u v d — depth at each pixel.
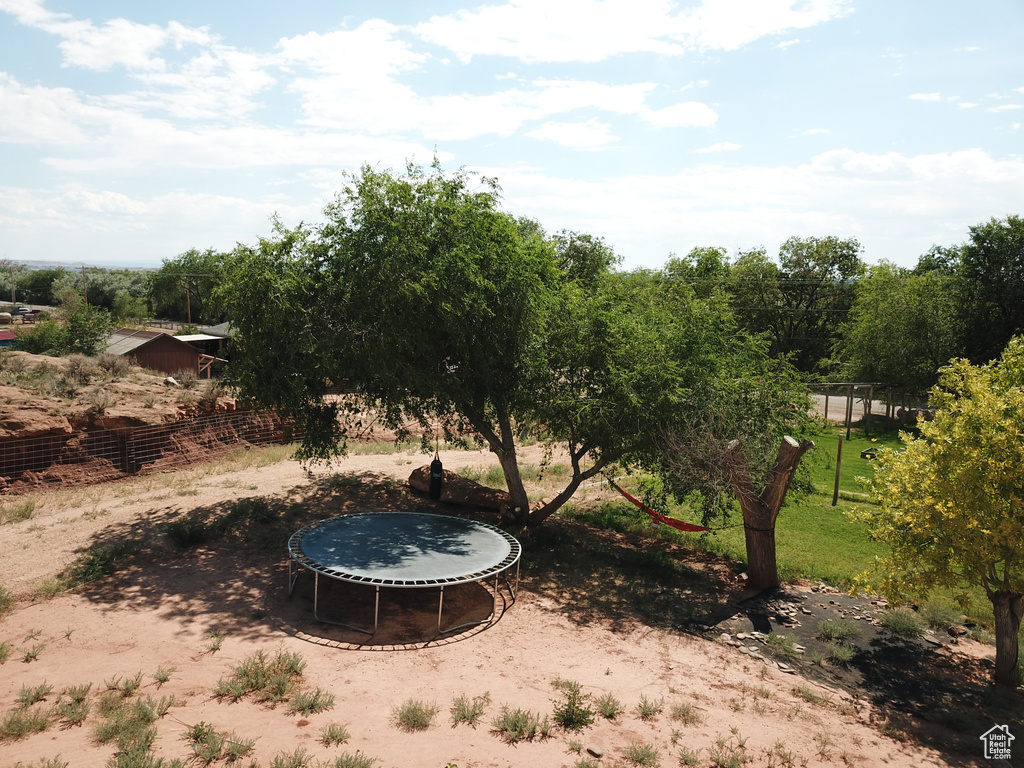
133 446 18.05
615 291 15.39
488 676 8.91
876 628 11.52
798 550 15.17
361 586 11.96
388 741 6.99
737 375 14.42
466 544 12.24
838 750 7.69
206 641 9.29
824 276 53.81
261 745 6.72
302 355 13.91
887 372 37.12
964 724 8.48
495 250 13.76
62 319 52.31
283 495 16.97
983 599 12.67
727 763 7.08
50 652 8.66
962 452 9.15
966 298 37.06
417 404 15.52
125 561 12.04
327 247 13.80
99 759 6.28
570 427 14.82
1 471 15.31
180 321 79.12
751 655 10.28
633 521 17.09
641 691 8.81
